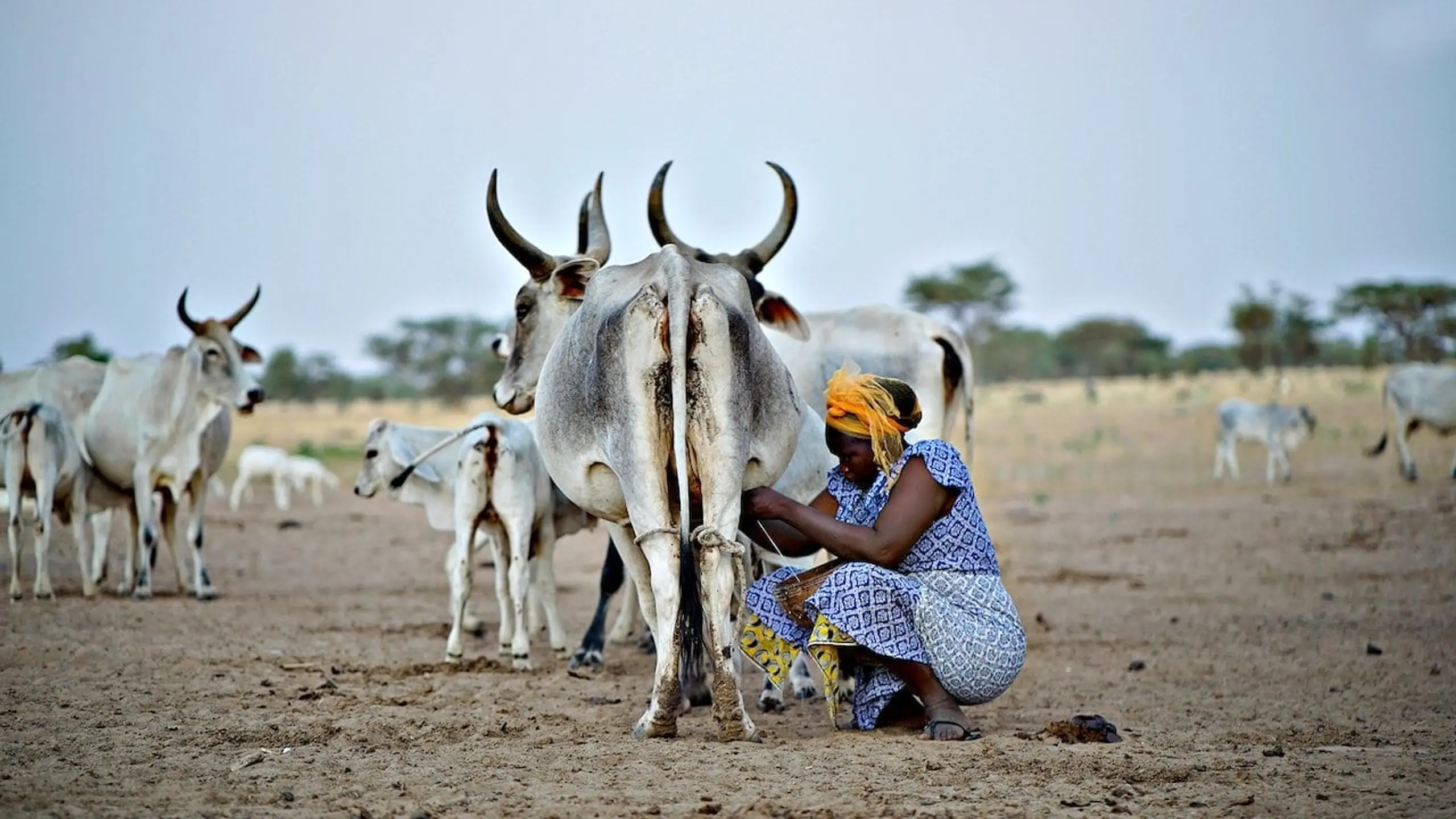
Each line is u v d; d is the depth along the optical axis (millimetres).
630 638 14398
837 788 7223
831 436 8680
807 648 8508
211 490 38625
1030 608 16406
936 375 12516
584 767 7750
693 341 8039
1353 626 14430
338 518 32156
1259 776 7586
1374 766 7871
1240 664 12203
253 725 9133
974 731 8484
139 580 17359
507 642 12992
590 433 8477
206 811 6852
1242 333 86438
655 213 11195
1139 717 9867
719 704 8258
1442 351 79250
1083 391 75438
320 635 14250
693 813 6754
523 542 12320
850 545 8289
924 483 8352
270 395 101750
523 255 11086
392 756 8141
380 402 99250
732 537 8078
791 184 11367
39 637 13445
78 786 7363
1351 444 44219
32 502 18781
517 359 11570
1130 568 20453
